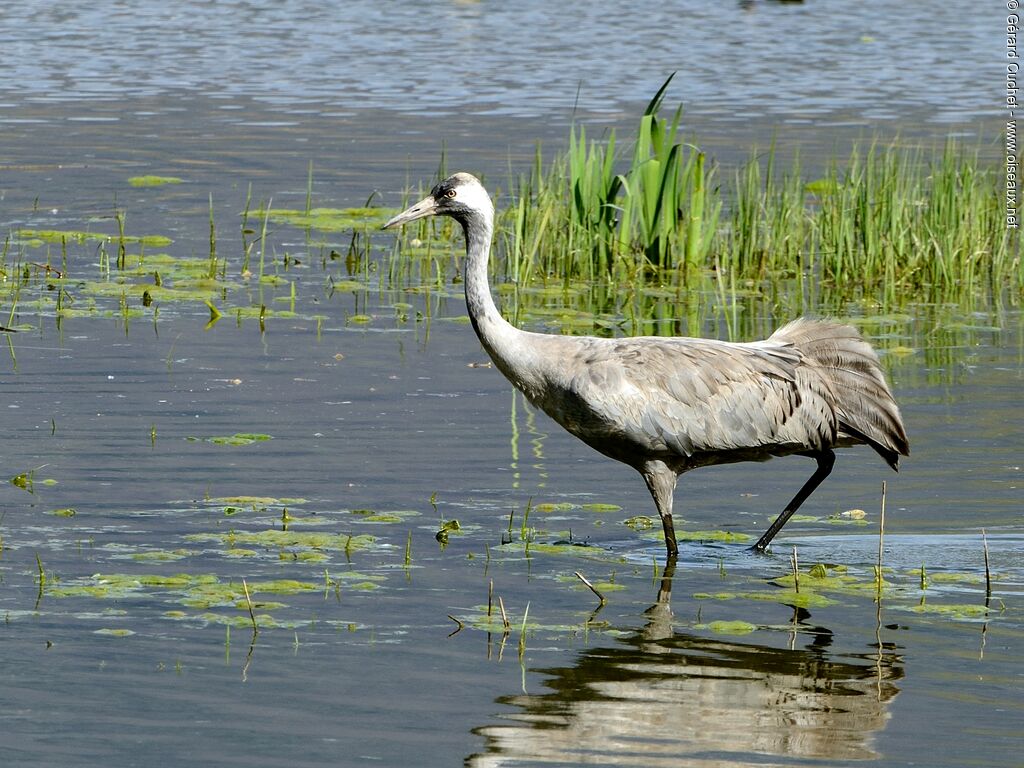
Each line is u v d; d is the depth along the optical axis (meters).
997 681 10.02
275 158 29.78
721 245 23.97
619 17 52.59
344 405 16.34
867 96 37.19
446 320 20.22
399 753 8.88
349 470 14.34
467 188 13.36
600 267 23.14
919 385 17.52
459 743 9.02
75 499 13.34
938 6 57.03
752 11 54.78
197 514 13.08
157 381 17.03
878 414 13.32
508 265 22.78
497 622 10.95
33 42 44.78
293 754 8.85
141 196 26.80
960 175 25.19
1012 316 21.20
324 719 9.33
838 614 11.24
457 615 11.09
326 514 13.20
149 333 19.09
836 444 13.52
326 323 19.88
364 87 37.97
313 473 14.21
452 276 22.89
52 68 40.25
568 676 10.02
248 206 25.50
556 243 23.52
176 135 31.91
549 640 10.65
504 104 35.53
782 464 15.23
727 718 9.41
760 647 10.58
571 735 9.15
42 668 10.01
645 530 13.21
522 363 13.08
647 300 21.56
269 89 37.66
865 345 13.47
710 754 8.93
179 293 20.97
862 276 22.84
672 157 23.22
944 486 14.20
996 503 13.71
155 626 10.75
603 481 14.43
